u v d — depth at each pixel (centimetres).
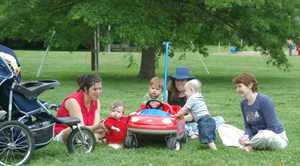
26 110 682
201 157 716
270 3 1920
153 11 1875
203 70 2698
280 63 2156
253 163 686
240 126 987
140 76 2103
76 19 1798
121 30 1744
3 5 1939
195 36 1962
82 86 783
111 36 1784
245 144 765
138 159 700
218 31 2042
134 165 668
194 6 1986
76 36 2123
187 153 741
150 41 1773
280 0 1923
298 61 3500
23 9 1952
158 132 754
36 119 710
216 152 746
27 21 2014
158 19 1859
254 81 773
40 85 689
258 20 1898
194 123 860
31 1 1934
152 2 1905
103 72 2484
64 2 1991
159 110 800
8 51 723
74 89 1636
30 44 5059
